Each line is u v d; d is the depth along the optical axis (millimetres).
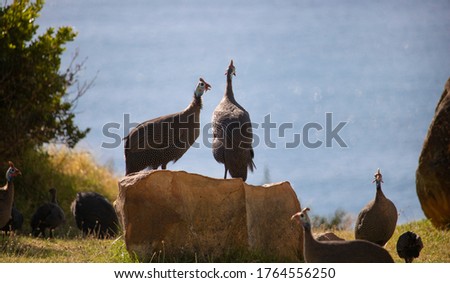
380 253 12742
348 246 12711
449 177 19234
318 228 22453
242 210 14977
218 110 17750
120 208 15086
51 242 18422
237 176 17188
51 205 19844
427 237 18578
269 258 15039
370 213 16438
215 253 14844
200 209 14852
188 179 14906
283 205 15586
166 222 14672
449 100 19609
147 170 16188
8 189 17281
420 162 19688
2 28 22422
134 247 14703
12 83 22625
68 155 26594
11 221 19281
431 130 19547
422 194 19750
